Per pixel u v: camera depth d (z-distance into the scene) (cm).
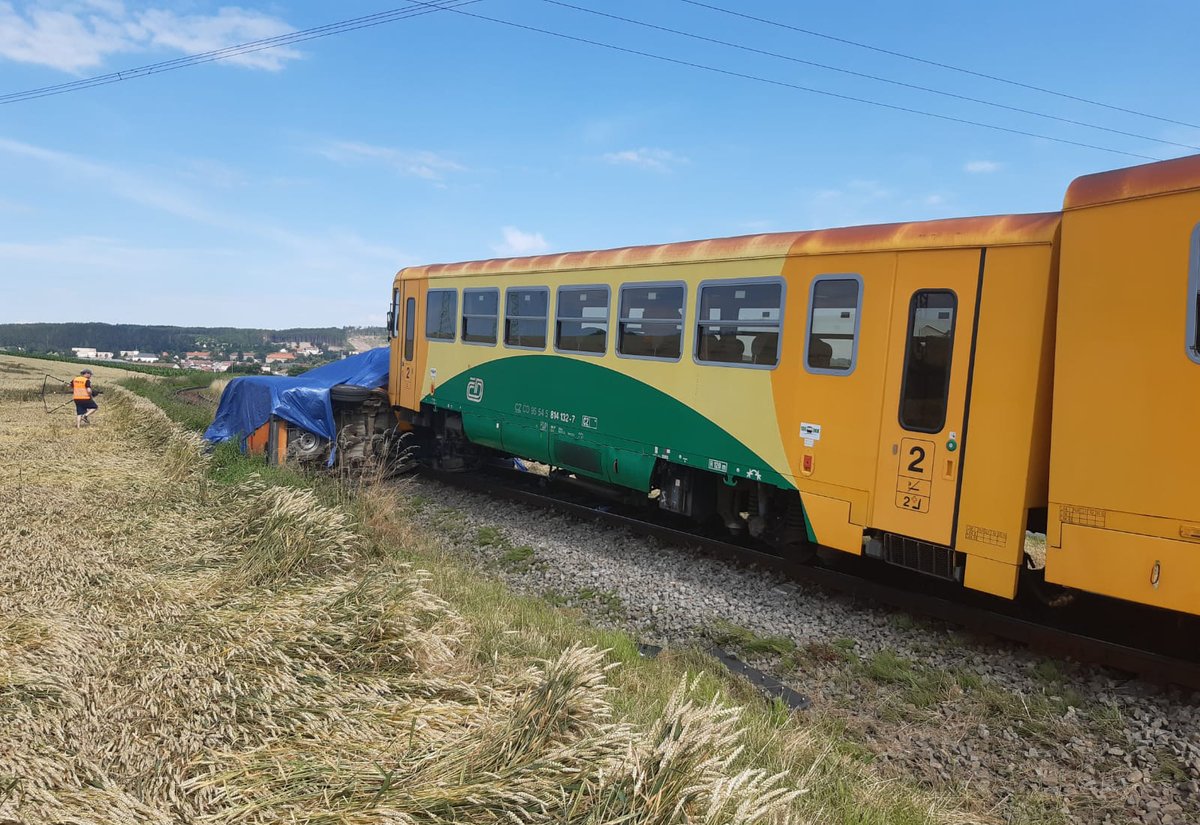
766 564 775
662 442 845
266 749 305
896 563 644
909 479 623
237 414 1262
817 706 529
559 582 780
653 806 246
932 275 612
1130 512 486
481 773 281
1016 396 560
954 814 389
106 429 1486
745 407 757
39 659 371
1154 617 602
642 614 695
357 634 417
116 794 262
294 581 529
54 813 245
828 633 634
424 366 1245
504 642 497
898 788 402
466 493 1146
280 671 372
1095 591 504
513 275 1055
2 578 499
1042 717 493
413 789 271
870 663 582
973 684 537
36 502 733
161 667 371
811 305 698
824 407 686
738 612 681
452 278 1182
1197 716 470
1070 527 515
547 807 258
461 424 1227
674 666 561
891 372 636
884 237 646
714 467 789
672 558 824
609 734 299
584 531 934
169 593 488
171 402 2138
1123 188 493
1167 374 471
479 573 799
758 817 256
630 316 887
